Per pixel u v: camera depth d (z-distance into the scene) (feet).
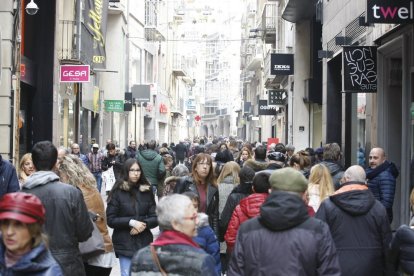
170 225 25.96
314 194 46.78
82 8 145.07
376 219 38.22
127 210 48.26
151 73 317.01
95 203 44.83
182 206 25.91
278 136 268.21
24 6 120.06
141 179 49.26
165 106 355.77
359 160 100.99
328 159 59.26
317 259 29.48
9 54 91.76
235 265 30.40
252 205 42.75
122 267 48.67
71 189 37.06
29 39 123.03
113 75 225.15
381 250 38.32
